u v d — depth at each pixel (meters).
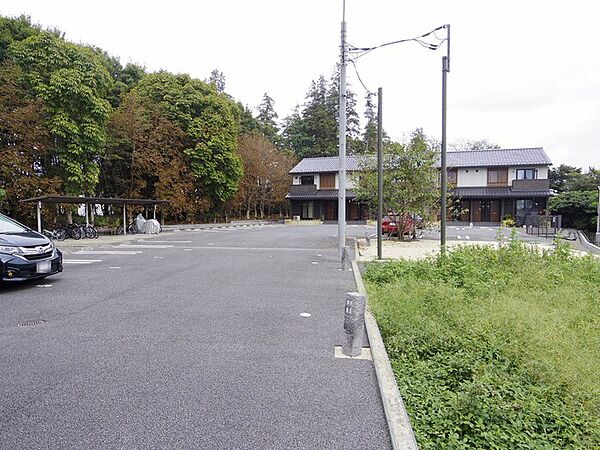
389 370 3.30
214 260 10.47
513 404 2.92
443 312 5.02
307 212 36.56
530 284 6.60
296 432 2.44
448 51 9.84
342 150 10.79
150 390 2.97
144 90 24.62
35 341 4.05
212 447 2.27
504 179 29.59
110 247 13.90
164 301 5.86
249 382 3.13
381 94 10.58
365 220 34.41
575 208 27.03
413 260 9.19
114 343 4.00
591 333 4.32
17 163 14.80
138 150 21.94
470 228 25.05
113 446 2.26
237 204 35.25
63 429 2.43
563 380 3.29
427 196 14.88
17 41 17.14
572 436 2.66
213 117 26.36
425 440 2.51
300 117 50.56
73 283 7.22
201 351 3.80
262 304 5.71
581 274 7.30
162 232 21.95
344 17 10.88
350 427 2.51
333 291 6.63
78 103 16.50
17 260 6.32
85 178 17.30
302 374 3.30
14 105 15.58
